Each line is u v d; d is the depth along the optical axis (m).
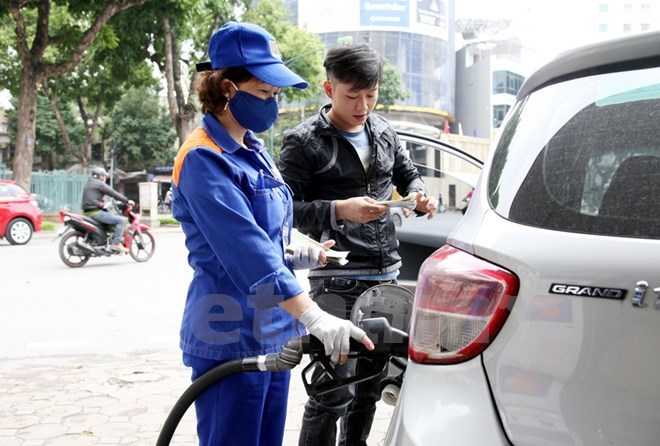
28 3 19.52
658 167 1.32
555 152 1.46
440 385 1.42
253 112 1.92
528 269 1.34
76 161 46.06
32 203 15.31
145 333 5.92
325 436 2.48
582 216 1.34
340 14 67.50
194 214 1.85
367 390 2.64
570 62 1.53
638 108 1.41
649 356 1.22
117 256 12.38
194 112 24.28
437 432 1.37
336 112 2.55
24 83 19.56
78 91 33.12
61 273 9.93
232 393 1.91
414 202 2.35
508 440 1.32
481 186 1.60
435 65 69.69
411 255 4.02
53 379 4.45
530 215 1.41
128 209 11.26
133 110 45.31
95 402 3.96
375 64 2.45
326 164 2.56
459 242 1.52
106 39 20.12
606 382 1.25
